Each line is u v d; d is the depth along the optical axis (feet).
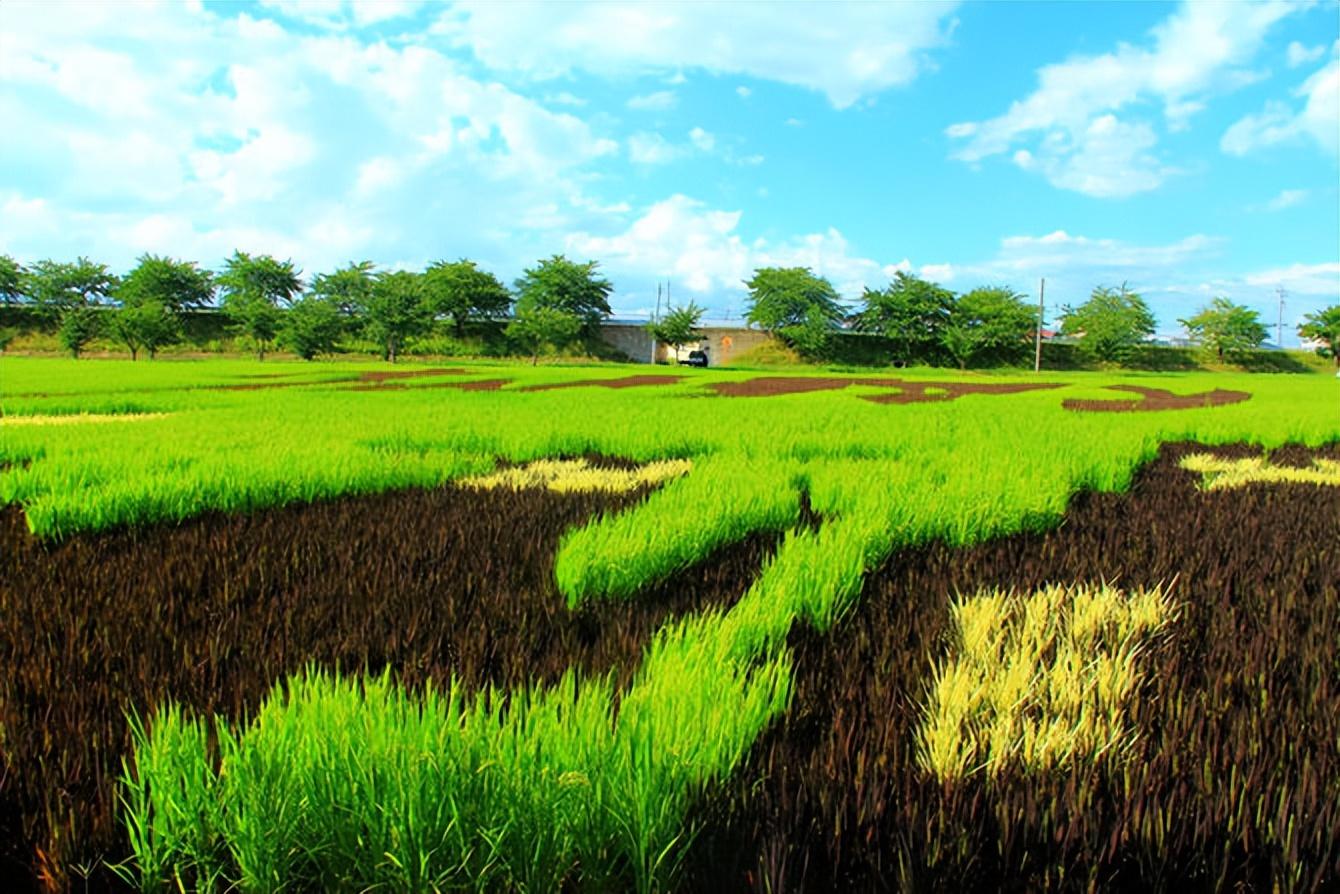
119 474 19.85
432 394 73.31
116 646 9.14
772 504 16.34
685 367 227.81
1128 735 6.93
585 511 17.65
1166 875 5.27
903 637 9.56
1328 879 5.18
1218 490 22.31
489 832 4.88
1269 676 8.17
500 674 8.27
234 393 73.46
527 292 305.53
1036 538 15.64
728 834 5.54
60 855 5.30
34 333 265.34
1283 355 302.25
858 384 127.24
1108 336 274.36
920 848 5.35
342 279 306.55
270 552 13.85
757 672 7.74
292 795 5.10
